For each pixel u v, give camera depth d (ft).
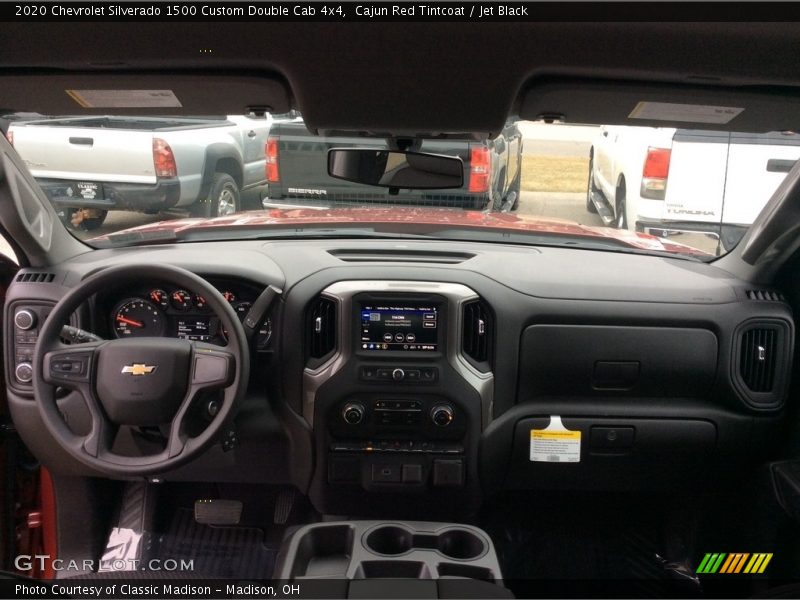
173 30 5.16
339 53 5.38
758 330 8.77
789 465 8.73
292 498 10.13
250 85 5.98
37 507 9.68
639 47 5.20
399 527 6.37
